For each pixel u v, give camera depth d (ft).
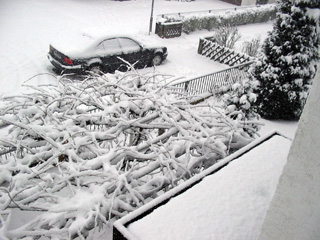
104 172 12.76
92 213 11.62
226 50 43.14
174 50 46.44
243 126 19.43
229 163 11.48
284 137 14.23
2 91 28.55
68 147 14.82
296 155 5.10
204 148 17.49
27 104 17.35
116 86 19.15
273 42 29.91
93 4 63.62
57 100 17.54
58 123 16.87
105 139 16.47
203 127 18.72
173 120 17.20
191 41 51.75
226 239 8.14
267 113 31.68
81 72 33.42
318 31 28.76
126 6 65.31
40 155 14.93
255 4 80.38
